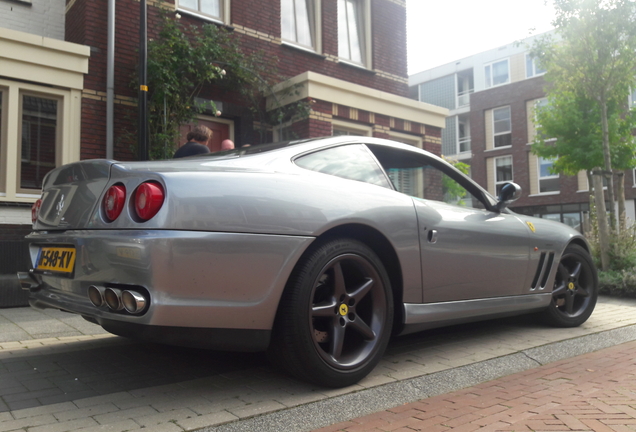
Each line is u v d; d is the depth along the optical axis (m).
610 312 5.02
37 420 2.12
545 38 7.96
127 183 2.21
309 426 2.15
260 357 3.14
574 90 7.97
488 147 28.83
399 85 10.63
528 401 2.47
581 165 12.85
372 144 3.12
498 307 3.46
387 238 2.76
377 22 10.35
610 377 2.90
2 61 5.81
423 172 3.31
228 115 8.08
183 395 2.45
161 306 2.04
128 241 2.07
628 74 7.46
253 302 2.25
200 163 2.39
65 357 3.16
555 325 4.14
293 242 2.35
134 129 6.98
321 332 2.61
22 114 6.09
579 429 2.09
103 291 2.15
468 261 3.22
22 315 4.58
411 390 2.61
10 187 5.88
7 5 7.06
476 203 3.60
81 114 6.48
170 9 7.55
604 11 7.16
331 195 2.58
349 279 2.75
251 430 2.08
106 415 2.19
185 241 2.08
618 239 7.26
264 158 2.59
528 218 3.98
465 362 3.06
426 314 2.95
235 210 2.23
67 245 2.44
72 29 7.13
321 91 8.09
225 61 7.71
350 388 2.56
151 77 6.81
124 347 3.41
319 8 9.58
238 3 8.38
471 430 2.10
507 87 28.00
